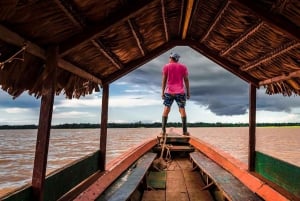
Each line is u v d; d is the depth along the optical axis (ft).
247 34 9.91
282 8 7.25
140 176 13.28
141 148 20.01
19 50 6.66
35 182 7.24
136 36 10.73
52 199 8.33
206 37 12.53
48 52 7.53
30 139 641.40
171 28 12.66
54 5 6.30
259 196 10.19
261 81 13.41
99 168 13.84
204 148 20.83
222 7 9.34
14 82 7.45
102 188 10.76
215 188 14.88
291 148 242.78
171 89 23.94
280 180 11.95
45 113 7.36
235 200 9.75
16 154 302.25
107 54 10.68
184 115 25.32
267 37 9.34
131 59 13.16
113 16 8.08
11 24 6.06
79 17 7.30
